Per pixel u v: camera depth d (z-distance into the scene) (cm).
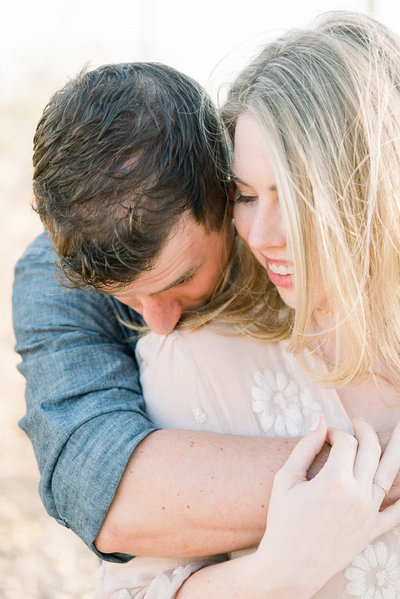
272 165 133
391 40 145
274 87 137
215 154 143
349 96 136
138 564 143
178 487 134
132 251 134
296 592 125
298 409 150
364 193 137
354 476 126
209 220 143
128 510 135
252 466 135
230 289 156
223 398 147
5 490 384
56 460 145
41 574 320
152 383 152
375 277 142
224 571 131
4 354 526
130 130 133
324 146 134
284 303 155
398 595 139
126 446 138
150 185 133
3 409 464
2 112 824
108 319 173
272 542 125
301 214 134
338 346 142
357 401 153
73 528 143
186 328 150
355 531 125
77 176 133
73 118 135
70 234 137
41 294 171
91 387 153
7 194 694
